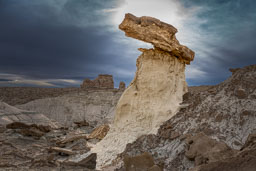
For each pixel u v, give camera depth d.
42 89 73.75
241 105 10.42
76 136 18.69
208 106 11.49
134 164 7.25
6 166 9.28
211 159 6.35
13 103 59.97
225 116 10.20
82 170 9.04
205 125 10.33
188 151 8.09
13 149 14.67
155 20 13.91
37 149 15.80
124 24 13.63
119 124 14.34
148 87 14.66
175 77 15.37
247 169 5.33
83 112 60.56
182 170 8.02
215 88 13.43
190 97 14.61
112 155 12.35
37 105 59.94
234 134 9.10
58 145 17.78
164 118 13.86
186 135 9.85
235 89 11.62
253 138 6.30
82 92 68.12
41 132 23.41
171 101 14.55
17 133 21.84
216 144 7.37
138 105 14.46
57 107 60.75
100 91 69.56
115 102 64.69
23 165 9.61
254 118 9.41
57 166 9.52
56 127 34.78
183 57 15.62
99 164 11.68
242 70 12.85
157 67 14.95
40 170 8.62
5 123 31.72
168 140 10.78
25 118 36.12
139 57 16.20
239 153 5.62
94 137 18.97
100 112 61.31
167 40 14.28
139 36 13.91
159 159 9.37
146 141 11.59
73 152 14.28
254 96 10.58
